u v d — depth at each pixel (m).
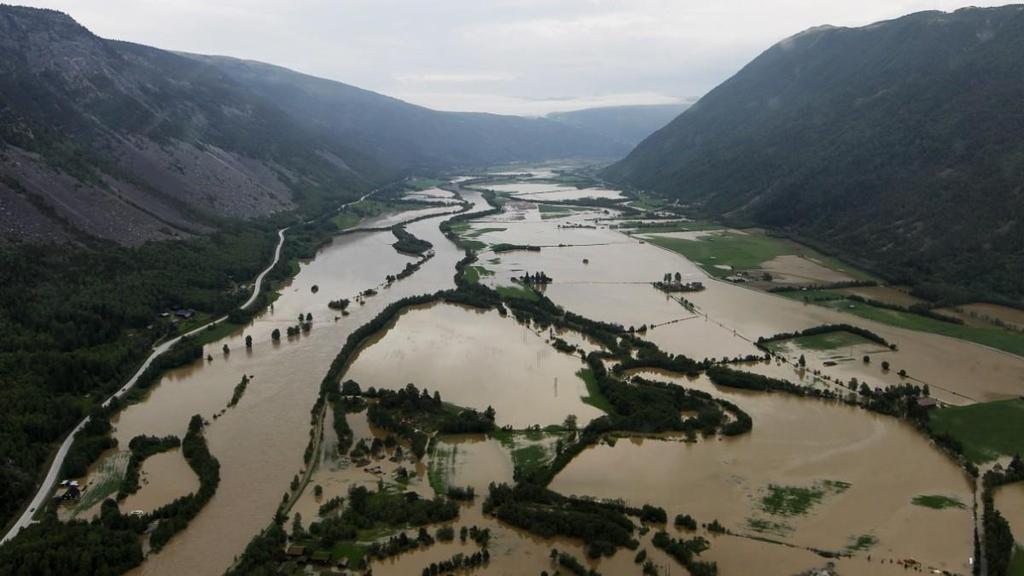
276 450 115.62
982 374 147.38
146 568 87.06
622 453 114.31
